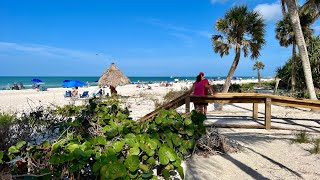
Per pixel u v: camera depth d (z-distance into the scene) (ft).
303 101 24.20
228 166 14.67
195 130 15.98
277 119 31.17
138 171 10.75
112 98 59.98
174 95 61.77
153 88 142.10
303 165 14.84
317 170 14.06
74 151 9.73
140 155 11.74
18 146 10.75
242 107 45.34
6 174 9.09
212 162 15.28
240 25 48.24
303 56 40.06
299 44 40.04
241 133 22.94
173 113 17.57
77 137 13.21
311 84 39.88
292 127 25.80
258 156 16.44
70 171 9.49
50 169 10.06
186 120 15.70
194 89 29.27
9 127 17.74
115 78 79.10
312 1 50.57
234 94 27.35
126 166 9.92
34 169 9.89
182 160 15.15
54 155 9.63
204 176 13.17
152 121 17.12
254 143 19.48
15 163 9.86
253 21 49.01
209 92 28.94
